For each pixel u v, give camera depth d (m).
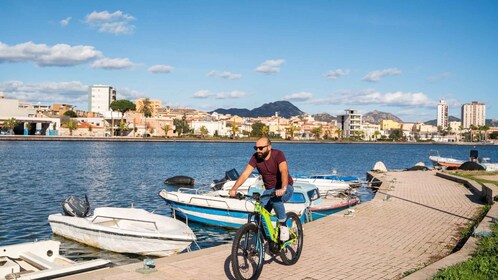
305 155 110.69
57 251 10.99
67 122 190.38
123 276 7.81
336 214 15.56
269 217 7.96
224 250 9.72
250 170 7.93
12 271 9.25
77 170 51.88
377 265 9.09
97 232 15.50
